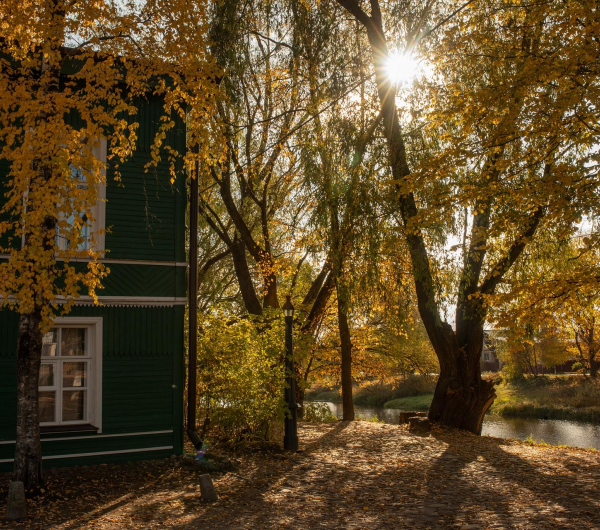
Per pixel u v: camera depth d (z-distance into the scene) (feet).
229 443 39.63
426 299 52.85
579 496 26.50
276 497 27.04
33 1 24.45
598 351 141.28
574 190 32.58
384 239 48.83
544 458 37.73
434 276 50.72
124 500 26.25
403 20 50.96
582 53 31.27
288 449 39.45
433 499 26.66
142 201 36.11
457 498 26.76
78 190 22.70
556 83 37.22
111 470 32.19
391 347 86.84
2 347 32.32
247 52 54.03
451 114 37.91
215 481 30.25
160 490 28.22
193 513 24.18
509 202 36.60
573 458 37.68
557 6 35.17
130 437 34.63
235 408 38.19
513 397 134.21
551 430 92.17
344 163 51.11
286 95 59.52
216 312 43.55
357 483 30.09
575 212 31.58
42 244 23.41
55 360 33.58
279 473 32.32
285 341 41.39
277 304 67.26
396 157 49.60
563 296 36.63
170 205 36.94
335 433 48.91
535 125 33.73
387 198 48.49
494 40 40.91
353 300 53.16
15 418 32.17
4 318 32.55
